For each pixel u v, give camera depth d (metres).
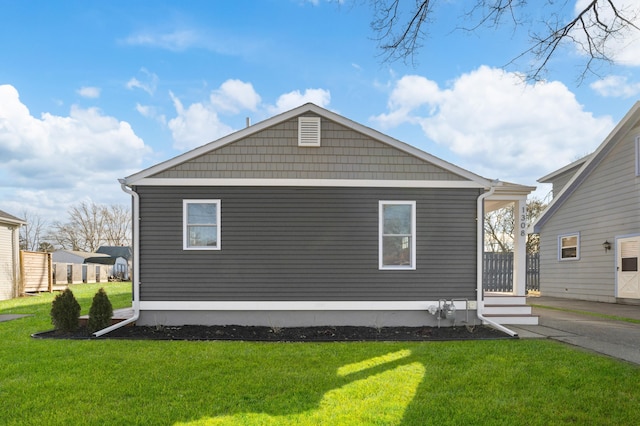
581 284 14.52
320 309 8.67
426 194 8.95
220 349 6.47
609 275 13.19
